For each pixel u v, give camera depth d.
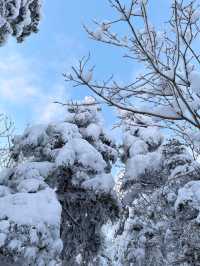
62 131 16.75
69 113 18.88
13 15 11.93
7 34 11.72
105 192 15.83
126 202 16.53
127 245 21.36
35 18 13.67
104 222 17.17
